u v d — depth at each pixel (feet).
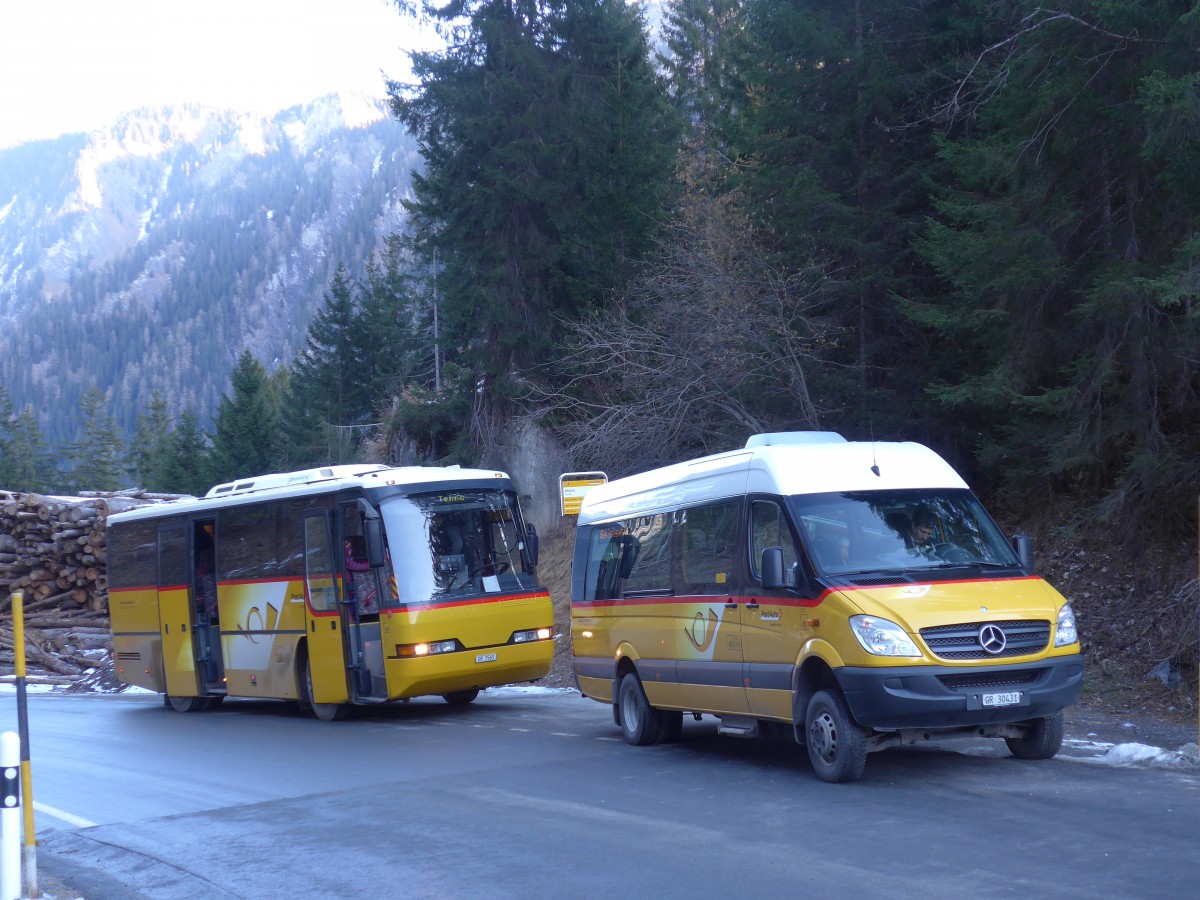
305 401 196.44
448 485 54.95
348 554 54.75
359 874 25.64
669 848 25.91
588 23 87.45
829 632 31.27
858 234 61.31
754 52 69.21
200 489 197.57
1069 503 56.34
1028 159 47.21
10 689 87.30
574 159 84.94
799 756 37.70
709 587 37.45
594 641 45.47
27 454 305.12
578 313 85.30
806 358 64.44
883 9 61.52
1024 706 30.30
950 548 33.78
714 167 83.61
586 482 66.03
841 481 34.88
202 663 65.16
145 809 35.24
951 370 58.90
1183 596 45.09
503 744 44.27
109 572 74.69
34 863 24.63
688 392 67.67
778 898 21.66
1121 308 44.93
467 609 52.95
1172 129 38.24
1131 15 40.63
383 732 50.21
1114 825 25.44
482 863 25.76
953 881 21.90
